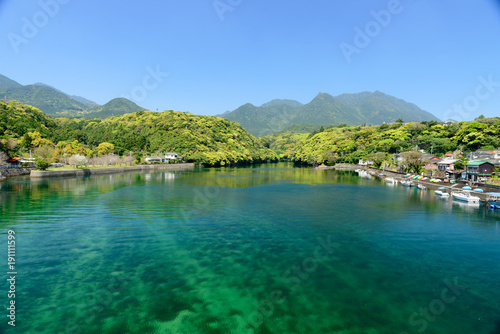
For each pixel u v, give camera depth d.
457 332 14.62
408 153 97.38
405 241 28.50
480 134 112.38
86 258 23.27
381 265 22.66
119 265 22.03
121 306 16.70
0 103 144.88
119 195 53.06
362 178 97.50
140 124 195.50
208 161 161.38
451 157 97.50
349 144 172.25
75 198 48.84
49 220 34.38
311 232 31.17
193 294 18.11
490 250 26.12
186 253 24.67
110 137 170.25
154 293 18.14
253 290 18.66
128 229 31.33
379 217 38.34
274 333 14.60
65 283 19.14
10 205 42.34
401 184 78.00
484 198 49.50
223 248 25.98
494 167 68.06
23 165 91.00
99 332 14.52
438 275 21.02
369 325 15.25
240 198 52.56
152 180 82.31
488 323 15.44
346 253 25.11
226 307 16.77
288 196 55.72
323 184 78.19
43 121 164.50
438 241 28.56
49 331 14.52
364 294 18.27
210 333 14.54
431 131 149.12
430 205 47.28
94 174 96.25
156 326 15.05
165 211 40.34
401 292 18.53
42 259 22.91
